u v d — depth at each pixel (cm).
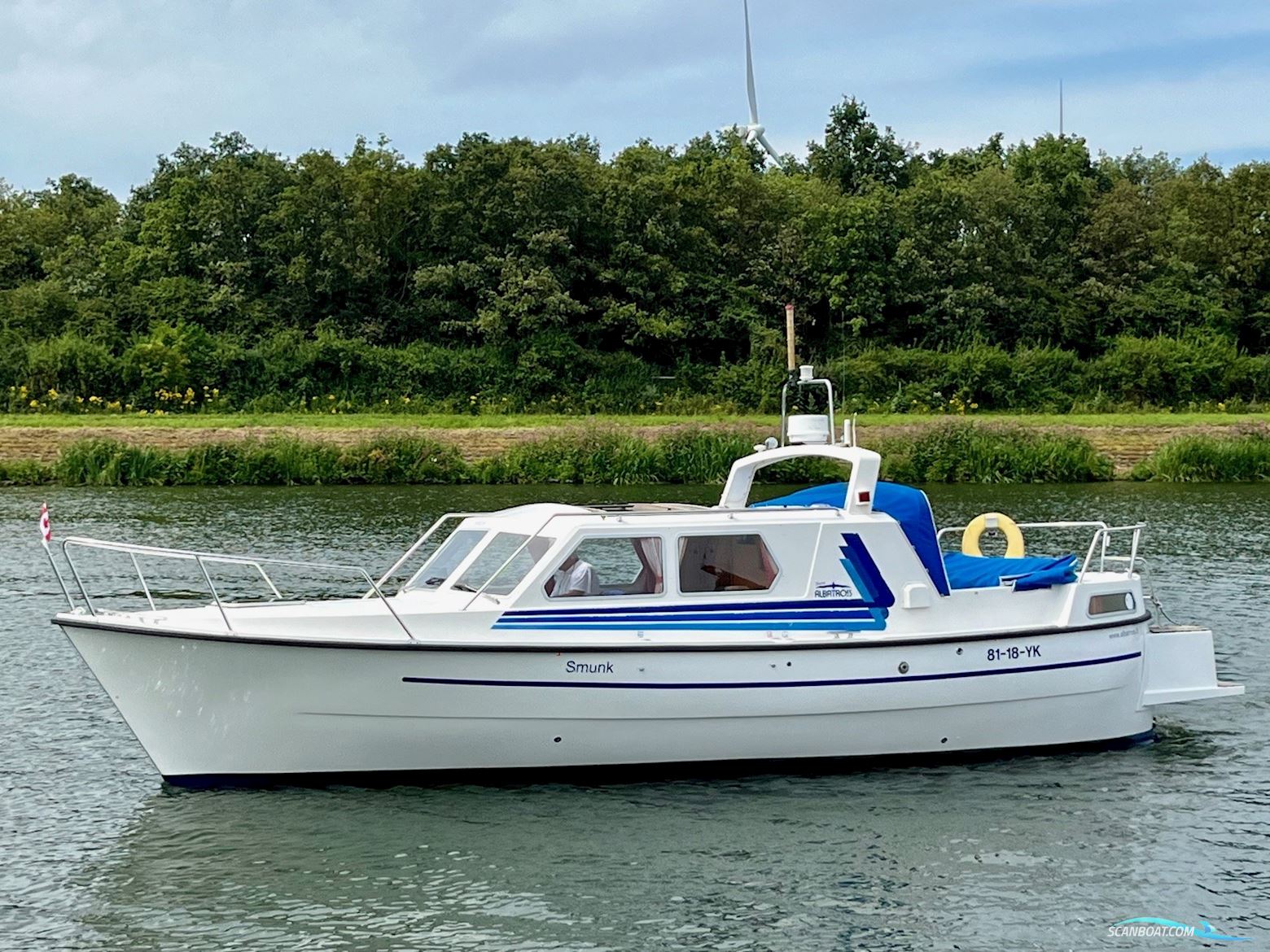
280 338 5422
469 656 1020
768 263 6266
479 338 5809
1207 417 4862
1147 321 6525
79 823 1002
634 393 5503
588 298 6025
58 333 5450
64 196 7694
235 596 1908
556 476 3853
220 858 941
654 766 1077
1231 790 1100
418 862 934
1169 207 7031
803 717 1073
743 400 5569
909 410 5431
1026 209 6669
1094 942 843
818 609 1093
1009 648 1119
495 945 829
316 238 5900
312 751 1035
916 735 1109
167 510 2969
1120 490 3625
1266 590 1931
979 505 3169
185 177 6134
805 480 3875
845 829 1001
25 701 1336
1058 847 981
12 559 2223
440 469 3850
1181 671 1217
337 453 3812
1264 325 6569
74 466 3650
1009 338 6419
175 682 1016
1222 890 916
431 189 6078
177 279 5753
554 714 1036
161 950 821
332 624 1034
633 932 846
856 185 7531
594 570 1074
